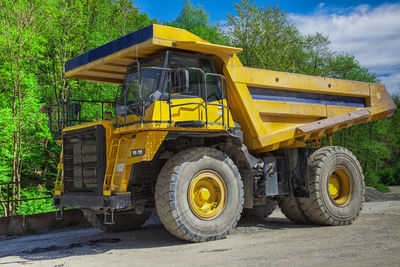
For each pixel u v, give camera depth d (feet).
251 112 22.17
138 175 20.18
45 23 54.85
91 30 66.54
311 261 13.56
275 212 34.42
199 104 18.80
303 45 72.84
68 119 22.75
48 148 59.26
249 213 28.86
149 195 20.98
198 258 15.12
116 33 68.03
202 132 18.92
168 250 17.20
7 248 20.99
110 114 22.16
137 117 17.94
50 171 62.18
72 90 59.57
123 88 21.16
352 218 24.66
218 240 19.17
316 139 27.89
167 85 18.58
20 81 50.31
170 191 17.89
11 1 48.16
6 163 50.90
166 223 18.12
